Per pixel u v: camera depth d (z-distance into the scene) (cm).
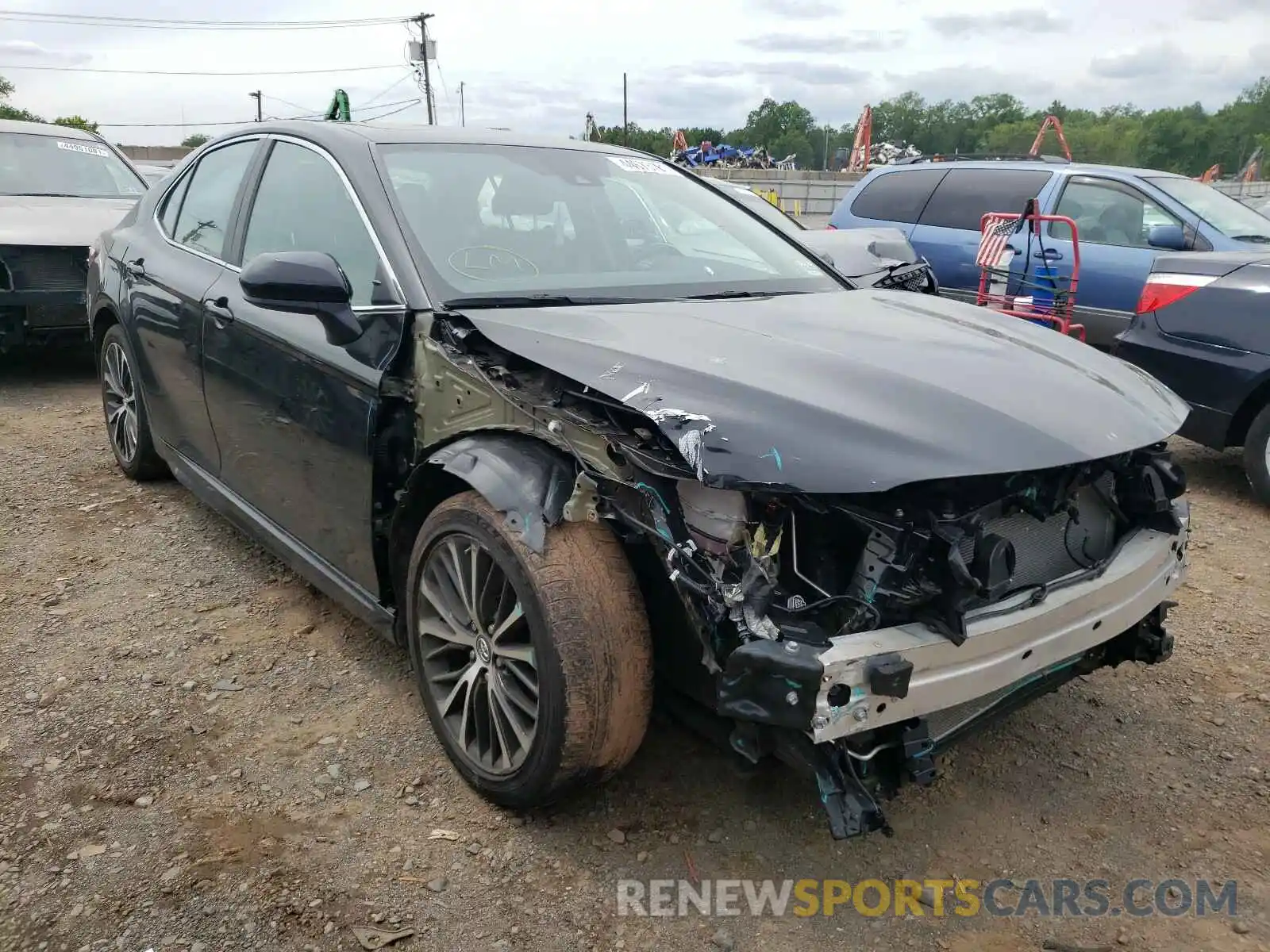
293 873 236
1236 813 271
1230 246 702
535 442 246
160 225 441
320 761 280
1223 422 514
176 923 219
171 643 344
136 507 469
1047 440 221
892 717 207
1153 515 267
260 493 354
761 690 201
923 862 250
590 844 250
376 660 336
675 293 317
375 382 276
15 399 676
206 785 268
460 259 294
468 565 256
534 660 235
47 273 677
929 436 213
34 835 246
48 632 348
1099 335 770
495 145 356
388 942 217
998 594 220
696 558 216
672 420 214
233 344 342
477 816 259
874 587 213
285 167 354
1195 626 381
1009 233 769
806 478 203
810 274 362
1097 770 290
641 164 395
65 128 875
